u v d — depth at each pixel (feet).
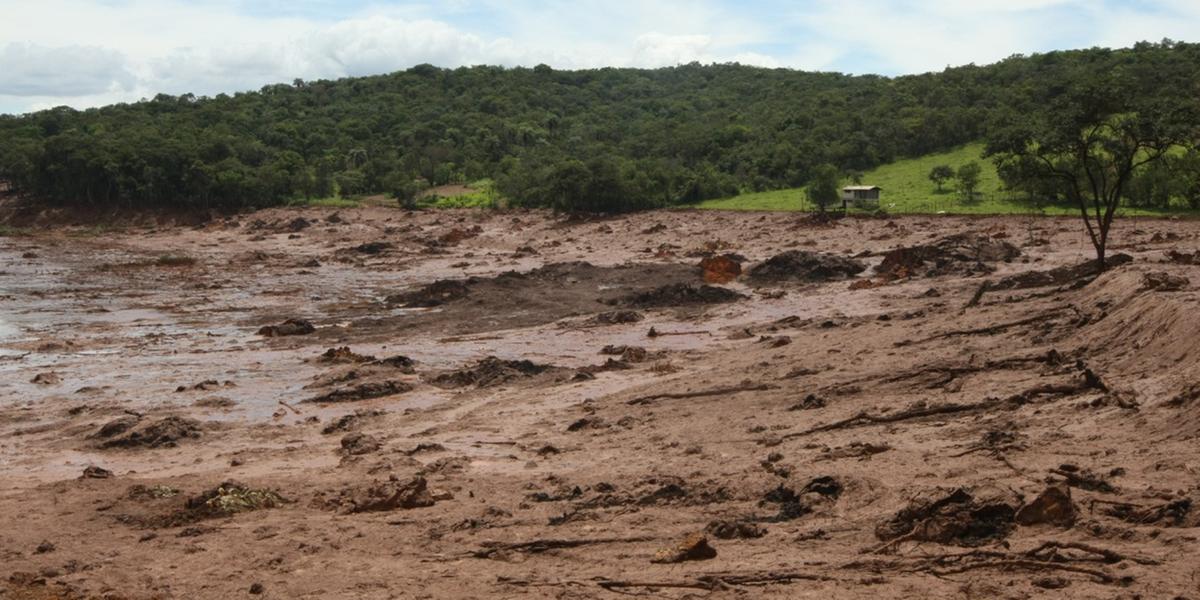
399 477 70.38
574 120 590.96
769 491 59.52
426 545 54.44
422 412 98.32
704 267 209.77
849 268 201.36
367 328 158.81
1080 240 219.61
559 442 82.23
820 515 54.70
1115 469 56.44
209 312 182.80
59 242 350.64
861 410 81.41
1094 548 44.68
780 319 151.33
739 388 95.96
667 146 446.19
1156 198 249.75
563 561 50.62
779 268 204.13
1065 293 123.65
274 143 515.91
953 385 87.04
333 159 479.82
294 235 353.31
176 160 406.00
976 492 53.36
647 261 249.55
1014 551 45.57
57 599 48.14
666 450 75.82
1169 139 129.08
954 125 374.02
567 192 337.31
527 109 614.34
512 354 132.36
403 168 440.86
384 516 61.00
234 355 134.72
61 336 155.12
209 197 404.98
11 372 123.54
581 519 57.72
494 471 72.90
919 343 107.14
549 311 169.58
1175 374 74.28
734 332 140.05
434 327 158.10
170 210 403.54
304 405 103.60
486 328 155.63
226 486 66.33
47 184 420.77
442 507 62.13
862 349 108.27
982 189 299.17
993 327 106.93
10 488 74.13
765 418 84.02
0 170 449.06
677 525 55.21
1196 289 96.53
